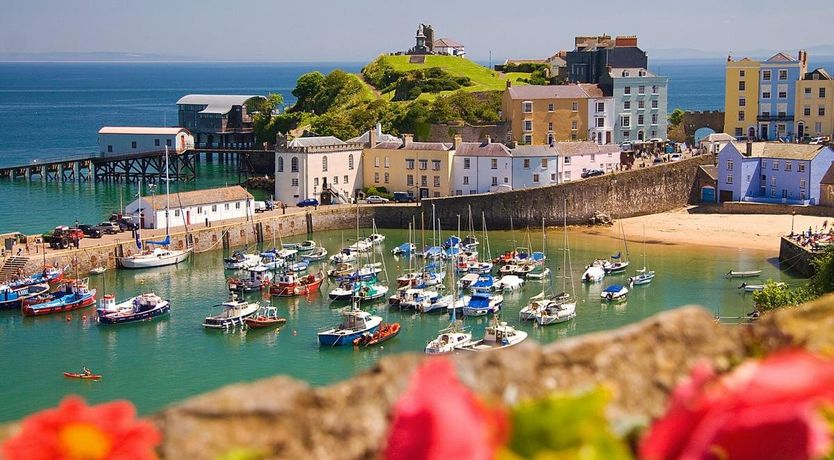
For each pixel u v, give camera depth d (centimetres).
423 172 13588
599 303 8638
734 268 9950
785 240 10075
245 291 9144
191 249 11238
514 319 8106
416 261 10500
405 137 13800
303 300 8819
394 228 12731
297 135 17162
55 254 10012
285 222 12319
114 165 17750
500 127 15188
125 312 8175
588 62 17062
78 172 17950
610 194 12788
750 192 13088
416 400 695
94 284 9719
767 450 680
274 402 922
